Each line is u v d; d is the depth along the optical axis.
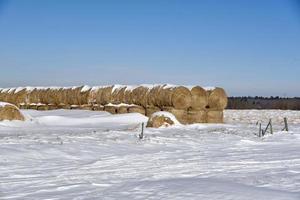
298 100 78.50
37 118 31.58
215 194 8.18
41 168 12.14
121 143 18.09
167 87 31.39
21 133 22.97
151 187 9.11
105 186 9.53
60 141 17.67
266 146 18.62
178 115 30.95
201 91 31.52
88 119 31.88
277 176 10.72
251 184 9.54
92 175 11.06
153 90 32.22
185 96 30.91
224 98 32.44
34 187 9.48
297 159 14.25
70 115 34.47
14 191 9.06
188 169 12.09
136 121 31.00
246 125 32.03
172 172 11.56
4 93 43.59
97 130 25.42
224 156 15.06
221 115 32.62
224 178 10.45
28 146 15.76
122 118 31.55
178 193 8.37
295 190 8.83
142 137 20.20
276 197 7.89
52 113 35.91
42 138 18.78
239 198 7.82
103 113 34.50
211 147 17.98
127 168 12.25
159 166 12.63
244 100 81.88
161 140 19.62
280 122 37.88
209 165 12.85
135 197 8.22
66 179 10.47
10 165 12.53
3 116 28.47
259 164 13.09
